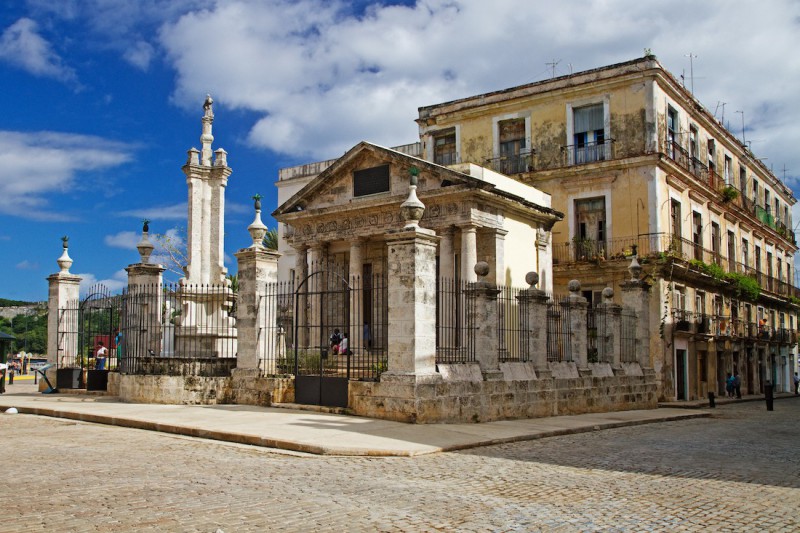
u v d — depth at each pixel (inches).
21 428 573.3
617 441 600.1
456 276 1032.8
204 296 882.8
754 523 306.0
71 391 896.3
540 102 1476.4
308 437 497.0
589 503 331.9
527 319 779.4
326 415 625.6
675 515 314.8
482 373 680.4
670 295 1339.8
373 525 277.1
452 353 687.7
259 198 750.5
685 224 1461.6
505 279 1057.5
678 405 1203.2
